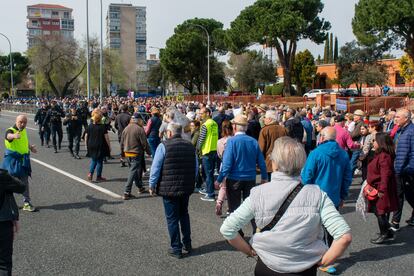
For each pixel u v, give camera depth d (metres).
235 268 5.00
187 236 5.53
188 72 61.41
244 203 2.62
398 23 37.06
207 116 9.82
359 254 5.58
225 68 69.94
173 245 5.35
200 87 64.44
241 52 48.75
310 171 5.00
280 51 47.00
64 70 59.88
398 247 5.85
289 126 9.27
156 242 5.88
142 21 143.12
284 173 2.62
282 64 47.38
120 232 6.30
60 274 4.81
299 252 2.48
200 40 58.34
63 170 11.59
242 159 5.67
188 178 5.34
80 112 15.92
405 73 49.28
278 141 2.72
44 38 58.84
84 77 64.94
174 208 5.34
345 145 9.09
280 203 2.51
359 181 10.38
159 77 72.25
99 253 5.46
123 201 8.17
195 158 5.47
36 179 10.31
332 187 5.02
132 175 8.34
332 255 2.42
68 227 6.54
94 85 65.50
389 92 47.25
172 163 5.26
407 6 35.62
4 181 4.00
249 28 45.78
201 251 5.56
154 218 7.03
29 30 157.50
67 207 7.71
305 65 66.06
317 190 2.57
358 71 49.25
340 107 26.05
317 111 18.94
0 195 4.00
